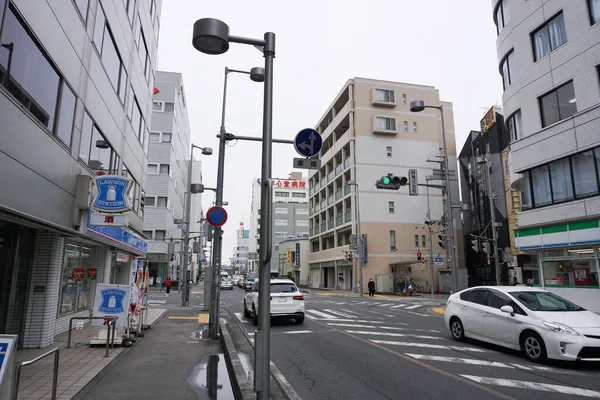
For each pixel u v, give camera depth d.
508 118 19.62
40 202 7.80
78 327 11.95
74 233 9.57
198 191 21.23
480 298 9.86
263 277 4.87
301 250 65.12
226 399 5.79
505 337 8.68
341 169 45.31
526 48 18.23
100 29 11.89
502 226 34.75
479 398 5.80
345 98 46.16
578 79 15.52
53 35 8.36
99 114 12.04
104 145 12.77
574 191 15.65
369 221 40.34
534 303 8.64
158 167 45.25
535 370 7.39
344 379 6.91
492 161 36.38
